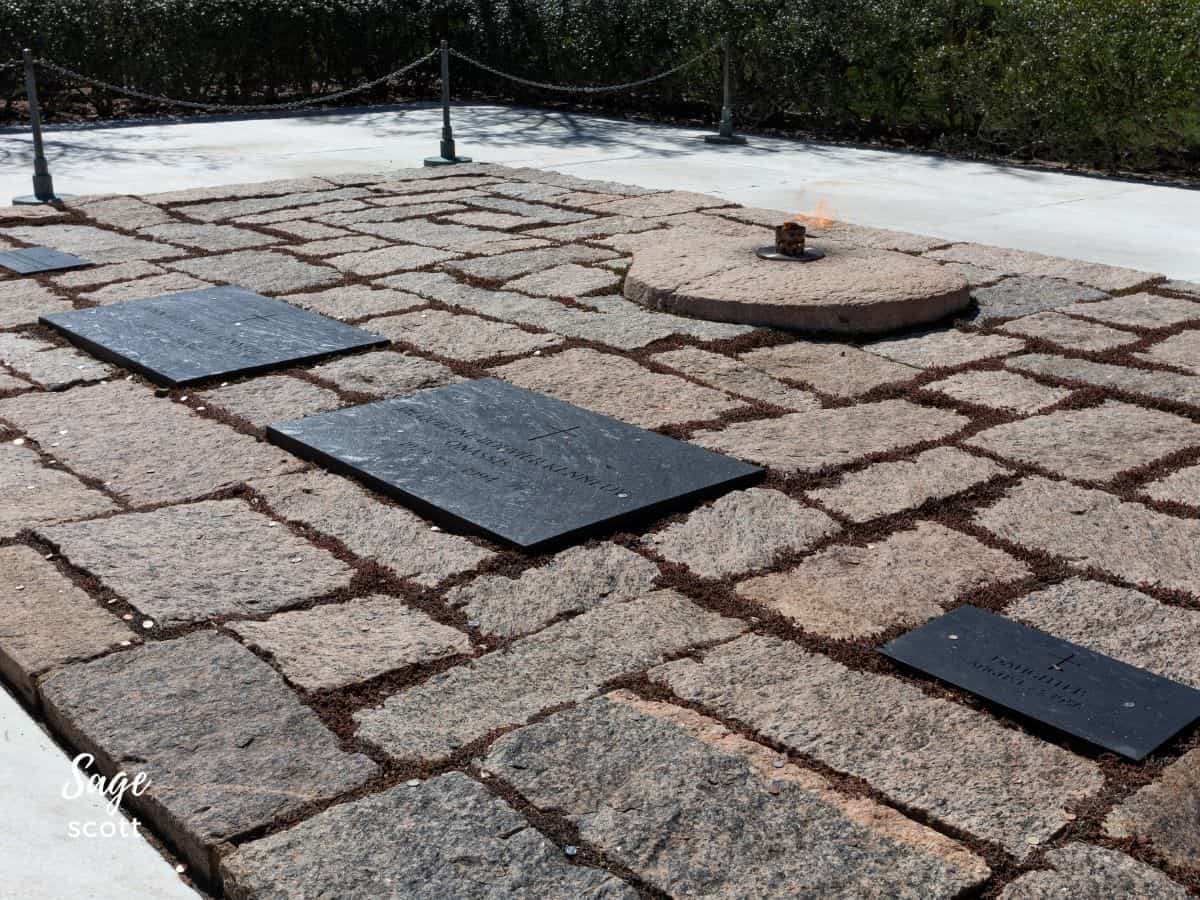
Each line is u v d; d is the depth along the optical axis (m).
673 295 6.83
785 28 14.99
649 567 4.03
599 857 2.71
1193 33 12.29
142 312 6.69
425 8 17.78
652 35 16.25
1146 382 5.85
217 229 8.94
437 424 5.11
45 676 3.36
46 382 5.75
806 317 6.56
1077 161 13.25
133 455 4.92
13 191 10.57
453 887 2.61
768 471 4.77
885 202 10.57
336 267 7.82
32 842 2.86
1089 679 3.38
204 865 2.76
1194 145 12.88
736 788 2.92
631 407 5.45
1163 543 4.21
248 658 3.46
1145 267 8.31
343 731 3.16
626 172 11.93
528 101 17.80
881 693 3.33
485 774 2.98
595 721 3.18
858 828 2.79
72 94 16.50
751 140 14.50
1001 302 7.19
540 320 6.73
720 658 3.50
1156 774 3.00
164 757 3.04
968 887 2.61
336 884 2.62
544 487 4.50
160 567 3.98
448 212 9.59
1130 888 2.62
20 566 3.97
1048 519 4.39
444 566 4.02
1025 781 2.97
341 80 17.62
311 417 5.18
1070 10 12.89
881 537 4.25
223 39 16.44
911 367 6.07
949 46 13.86
